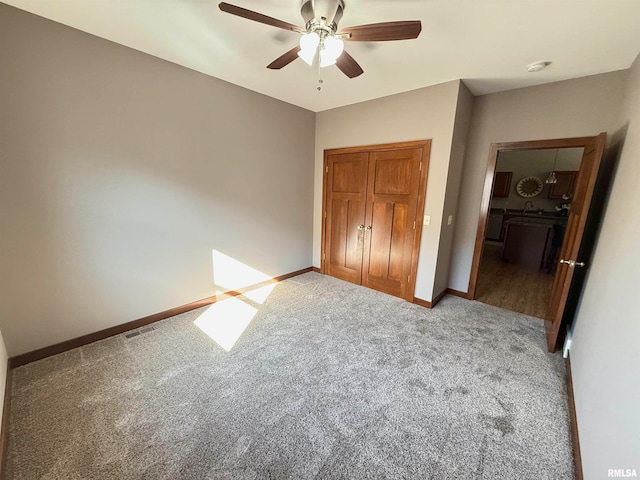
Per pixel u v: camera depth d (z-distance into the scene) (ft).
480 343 8.34
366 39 5.27
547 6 5.25
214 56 7.90
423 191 10.37
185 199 9.34
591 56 7.19
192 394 6.13
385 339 8.49
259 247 12.21
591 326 6.08
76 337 7.68
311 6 5.36
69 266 7.29
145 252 8.66
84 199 7.30
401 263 11.48
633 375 3.50
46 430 5.16
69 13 5.99
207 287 10.52
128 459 4.67
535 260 16.72
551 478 4.50
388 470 4.58
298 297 11.60
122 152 7.77
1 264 6.36
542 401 6.10
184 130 8.96
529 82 9.20
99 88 7.15
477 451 4.93
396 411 5.78
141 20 6.19
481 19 5.74
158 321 9.28
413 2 5.27
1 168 6.12
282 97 11.41
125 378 6.57
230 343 8.13
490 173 10.65
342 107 12.47
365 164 12.06
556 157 23.21
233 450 4.87
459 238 11.75
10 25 5.85
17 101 6.12
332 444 5.02
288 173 12.83
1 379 5.49
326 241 14.34
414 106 10.18
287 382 6.57
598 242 7.36
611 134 8.23
